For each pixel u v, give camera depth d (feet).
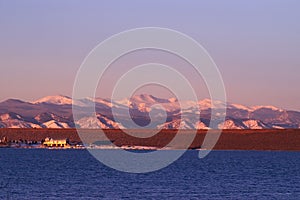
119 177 604.49
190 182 557.33
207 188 501.97
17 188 486.38
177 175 647.56
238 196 448.24
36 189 477.36
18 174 650.43
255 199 433.07
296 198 440.86
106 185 513.86
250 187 515.50
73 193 450.71
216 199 429.79
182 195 448.65
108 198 424.87
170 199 424.46
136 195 443.32
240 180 590.55
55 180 563.89
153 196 439.63
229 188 504.02
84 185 513.45
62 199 417.28
